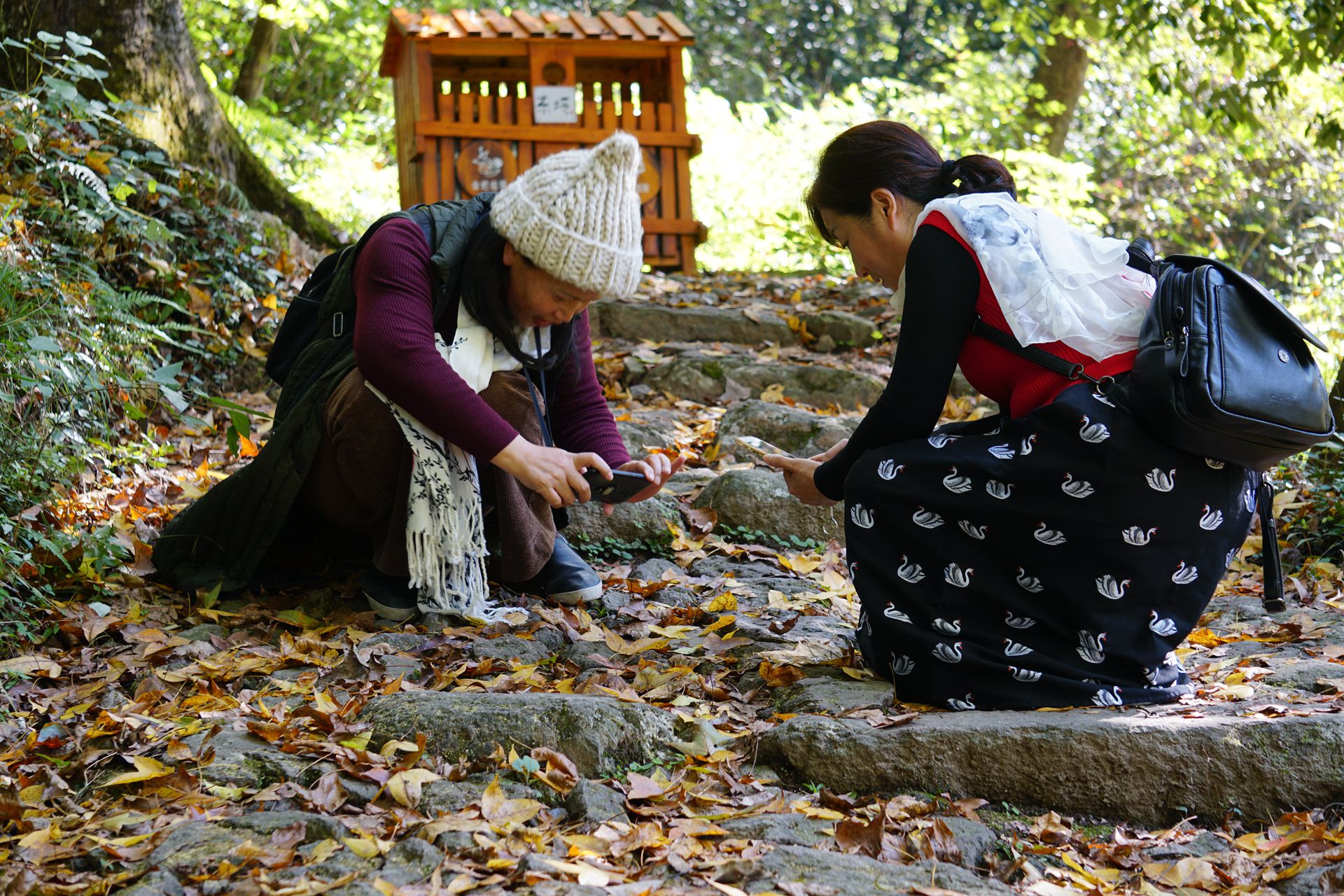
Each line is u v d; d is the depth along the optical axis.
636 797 2.01
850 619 3.04
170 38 5.88
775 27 18.88
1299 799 2.06
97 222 4.45
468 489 2.76
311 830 1.89
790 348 5.70
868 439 2.40
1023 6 12.17
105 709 2.35
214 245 5.06
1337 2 8.03
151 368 4.17
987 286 2.30
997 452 2.26
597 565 3.46
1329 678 2.46
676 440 4.27
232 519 2.95
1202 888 1.86
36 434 3.41
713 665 2.66
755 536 3.64
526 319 2.74
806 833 1.95
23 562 2.92
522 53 7.41
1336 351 7.01
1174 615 2.29
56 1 5.53
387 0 12.60
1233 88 9.82
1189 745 2.09
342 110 12.77
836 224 2.52
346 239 7.18
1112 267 2.32
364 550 3.27
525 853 1.82
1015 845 1.98
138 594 2.98
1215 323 2.12
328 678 2.56
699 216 11.09
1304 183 13.80
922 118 13.39
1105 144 15.73
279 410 2.95
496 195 2.82
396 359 2.61
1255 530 3.94
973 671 2.29
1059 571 2.25
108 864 1.80
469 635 2.78
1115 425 2.20
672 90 7.59
